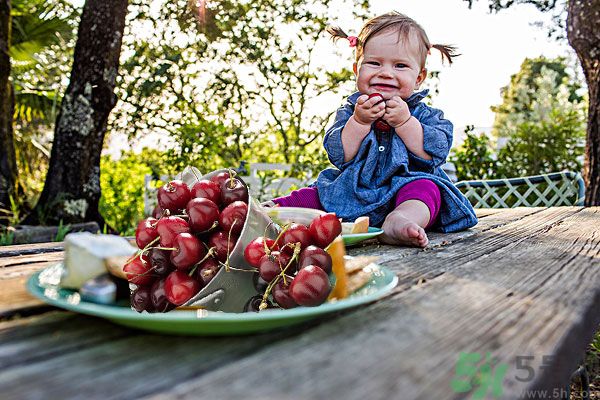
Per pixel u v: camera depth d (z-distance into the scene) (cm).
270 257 71
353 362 45
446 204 165
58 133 428
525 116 1738
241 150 740
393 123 177
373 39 187
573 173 354
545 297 69
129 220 617
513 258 102
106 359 47
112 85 438
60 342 52
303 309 54
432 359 46
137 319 50
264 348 49
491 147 683
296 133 859
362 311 62
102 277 67
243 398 38
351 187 184
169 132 662
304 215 88
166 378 42
